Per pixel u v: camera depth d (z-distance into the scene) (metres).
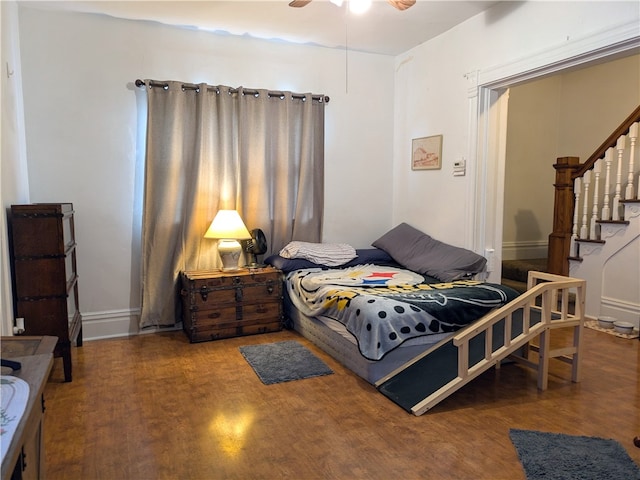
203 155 3.89
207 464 1.98
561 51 3.01
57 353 2.82
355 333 2.82
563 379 2.88
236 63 4.07
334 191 4.64
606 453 2.02
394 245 4.44
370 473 1.90
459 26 3.88
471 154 3.84
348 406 2.51
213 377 2.92
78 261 3.67
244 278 3.75
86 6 3.40
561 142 6.03
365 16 3.65
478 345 3.01
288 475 1.89
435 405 2.51
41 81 3.46
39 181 3.51
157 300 3.82
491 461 1.98
